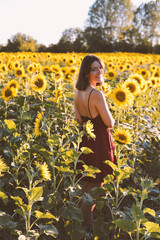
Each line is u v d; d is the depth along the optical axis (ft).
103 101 8.62
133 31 236.84
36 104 15.10
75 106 9.50
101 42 213.66
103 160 8.74
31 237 6.10
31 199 6.24
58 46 179.63
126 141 8.14
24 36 175.01
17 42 172.14
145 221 6.37
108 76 25.23
